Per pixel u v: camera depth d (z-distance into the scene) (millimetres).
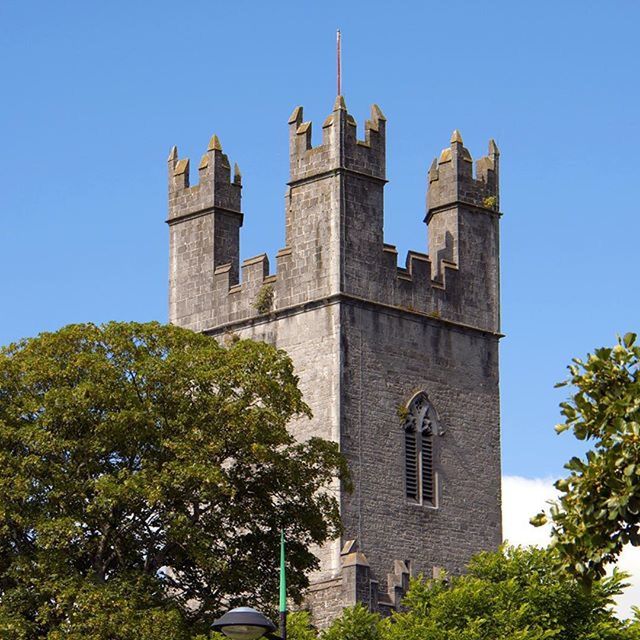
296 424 98812
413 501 99062
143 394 74125
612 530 38469
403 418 99375
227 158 106625
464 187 105062
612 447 38219
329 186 99875
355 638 86000
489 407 103250
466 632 85188
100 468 72938
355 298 98812
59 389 72438
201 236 105688
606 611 90438
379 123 101812
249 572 73625
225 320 103312
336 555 95000
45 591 69500
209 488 71938
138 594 70000
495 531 101875
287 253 101000
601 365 39719
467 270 104125
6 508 70438
